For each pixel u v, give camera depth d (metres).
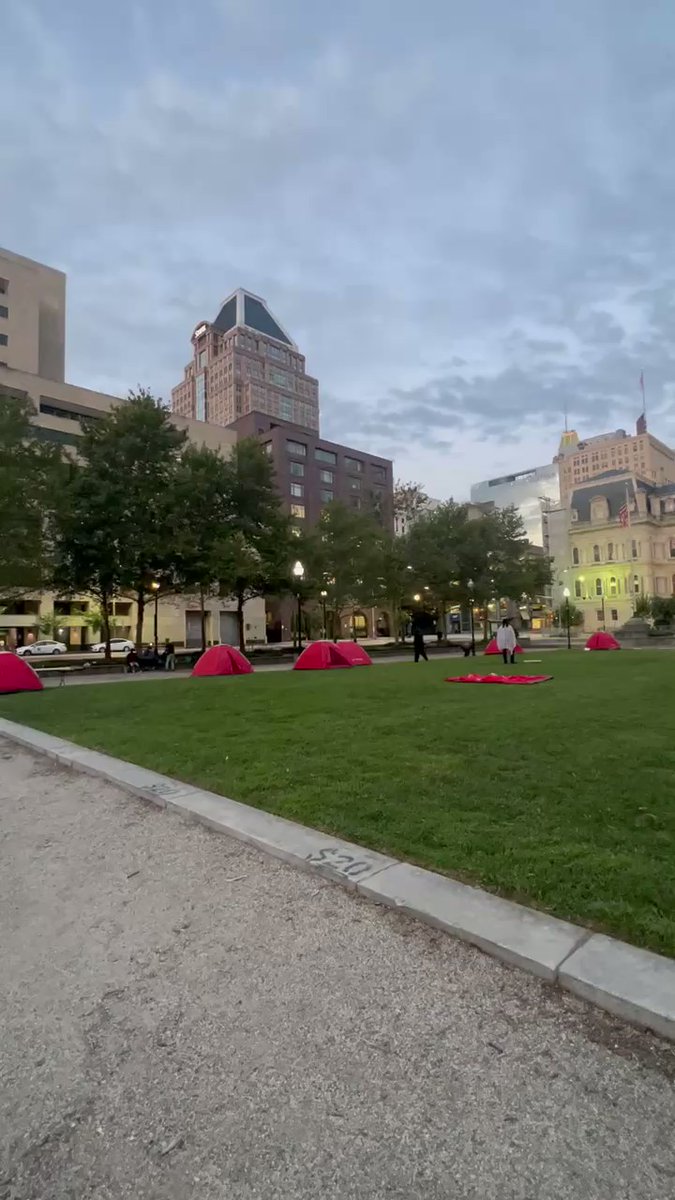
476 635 67.44
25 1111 1.88
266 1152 1.70
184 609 55.94
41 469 21.20
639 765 5.42
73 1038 2.21
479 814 4.24
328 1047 2.10
